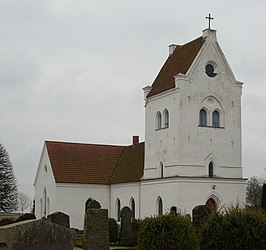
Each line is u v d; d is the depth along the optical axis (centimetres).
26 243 2562
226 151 5928
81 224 7012
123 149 7750
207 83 5934
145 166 6412
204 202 5712
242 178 5938
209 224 2723
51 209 7056
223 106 5984
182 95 5800
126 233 4750
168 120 6003
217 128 5912
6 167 10912
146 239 2561
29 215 6247
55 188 6956
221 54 6025
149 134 6391
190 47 6219
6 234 2525
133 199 6619
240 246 2627
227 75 6047
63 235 2658
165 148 6000
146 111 6512
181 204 5606
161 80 6394
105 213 2827
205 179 5741
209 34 6016
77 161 7306
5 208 11006
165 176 5938
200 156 5794
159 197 6003
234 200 5859
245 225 2647
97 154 7531
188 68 5875
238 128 6031
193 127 5803
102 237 2800
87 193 7106
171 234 2536
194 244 2562
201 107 5884
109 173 7350
